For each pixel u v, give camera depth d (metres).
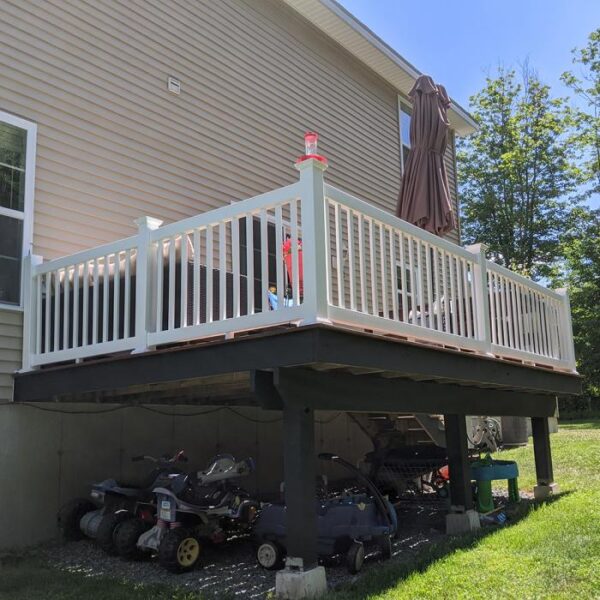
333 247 9.00
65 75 6.20
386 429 8.44
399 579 3.87
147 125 6.93
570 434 13.76
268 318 3.80
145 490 4.72
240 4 8.41
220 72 7.95
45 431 5.41
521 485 8.15
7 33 5.75
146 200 6.79
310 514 3.71
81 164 6.22
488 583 3.73
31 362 5.27
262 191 8.27
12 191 5.65
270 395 3.85
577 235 25.06
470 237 28.14
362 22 9.70
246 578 4.13
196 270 4.28
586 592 3.54
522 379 6.29
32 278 5.45
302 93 9.27
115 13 6.77
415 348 4.54
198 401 6.47
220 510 4.57
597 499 6.55
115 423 5.90
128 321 4.60
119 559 4.68
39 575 4.17
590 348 21.67
